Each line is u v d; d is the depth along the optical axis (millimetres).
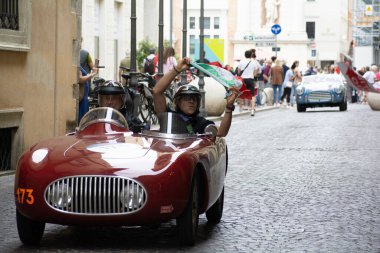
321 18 97250
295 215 10664
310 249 8602
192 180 8523
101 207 8086
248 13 77375
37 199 8125
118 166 8164
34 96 16141
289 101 45281
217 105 31109
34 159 8398
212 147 9461
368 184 13656
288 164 16484
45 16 16562
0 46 14539
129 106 15703
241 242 8922
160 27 24641
